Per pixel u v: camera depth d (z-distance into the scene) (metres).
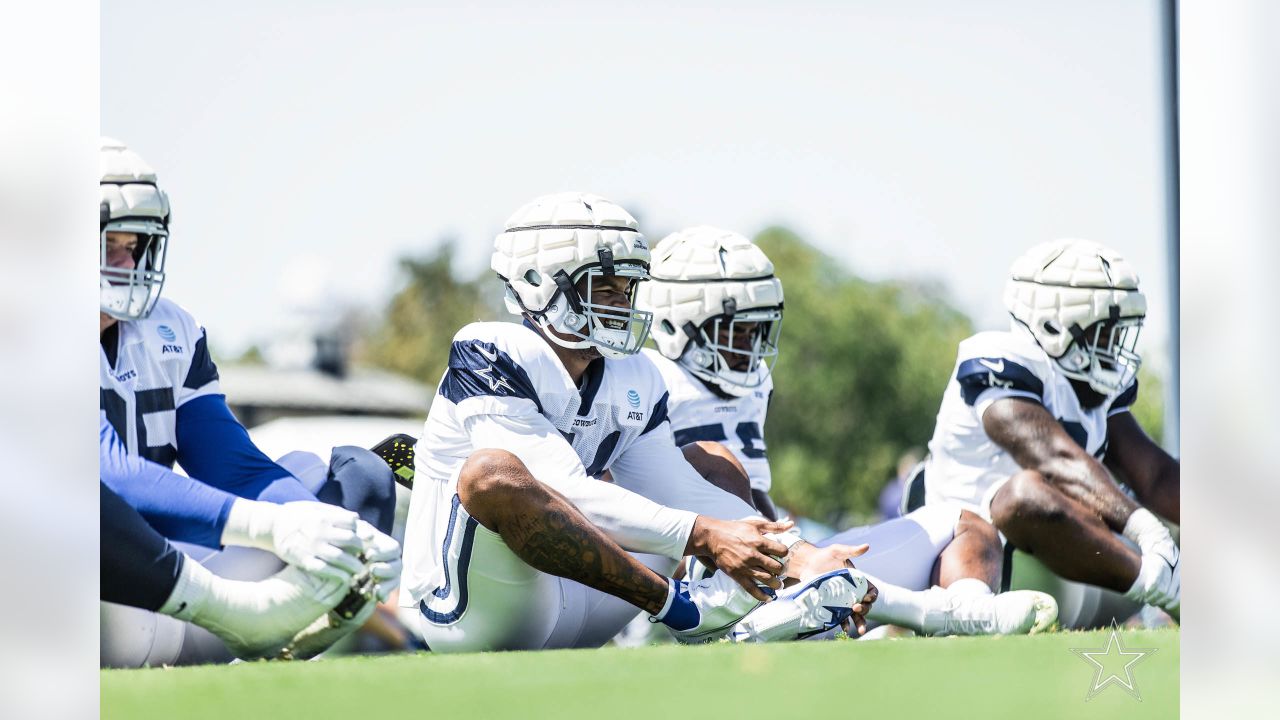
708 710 8.12
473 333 10.42
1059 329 13.59
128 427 10.45
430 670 9.02
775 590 10.76
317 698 8.41
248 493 10.70
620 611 11.14
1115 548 13.36
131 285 10.50
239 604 10.23
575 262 10.43
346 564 10.43
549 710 8.09
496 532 9.95
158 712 8.55
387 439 12.01
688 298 12.49
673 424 12.52
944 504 13.34
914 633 12.23
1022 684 9.58
